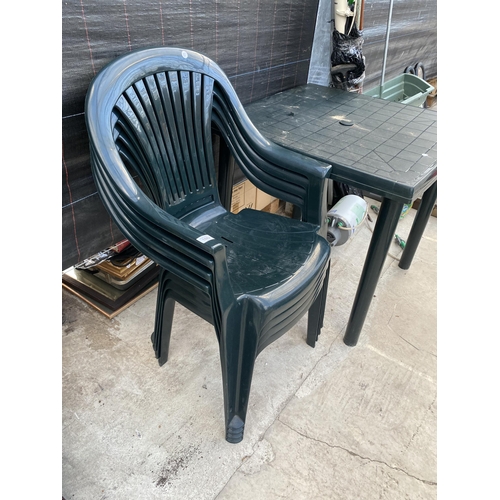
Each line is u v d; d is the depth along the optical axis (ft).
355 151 4.28
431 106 12.85
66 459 3.59
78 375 4.35
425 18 10.88
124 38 3.55
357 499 3.51
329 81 6.98
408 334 5.29
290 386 4.46
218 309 3.00
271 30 5.31
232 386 3.46
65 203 3.71
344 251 6.78
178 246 2.84
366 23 7.97
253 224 4.27
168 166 3.89
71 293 5.38
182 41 4.14
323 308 4.74
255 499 3.44
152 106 3.60
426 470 3.77
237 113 4.23
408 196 3.67
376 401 4.37
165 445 3.78
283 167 4.09
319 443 3.92
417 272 6.48
